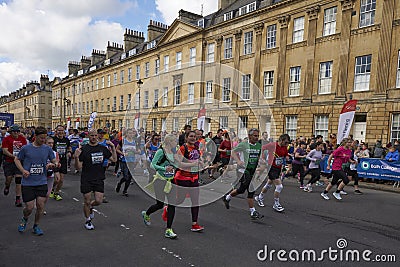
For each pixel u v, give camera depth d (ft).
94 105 144.15
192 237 15.05
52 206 20.70
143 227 16.53
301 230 16.70
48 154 15.02
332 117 54.13
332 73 54.95
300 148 31.19
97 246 13.57
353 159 29.35
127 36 132.87
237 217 19.03
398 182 32.55
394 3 46.98
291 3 60.95
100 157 15.61
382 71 48.06
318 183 33.24
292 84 61.72
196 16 93.25
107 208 20.59
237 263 12.08
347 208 22.35
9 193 24.44
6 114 98.63
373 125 48.85
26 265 11.50
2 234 14.89
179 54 87.81
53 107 199.82
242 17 70.08
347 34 52.49
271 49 64.85
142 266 11.57
